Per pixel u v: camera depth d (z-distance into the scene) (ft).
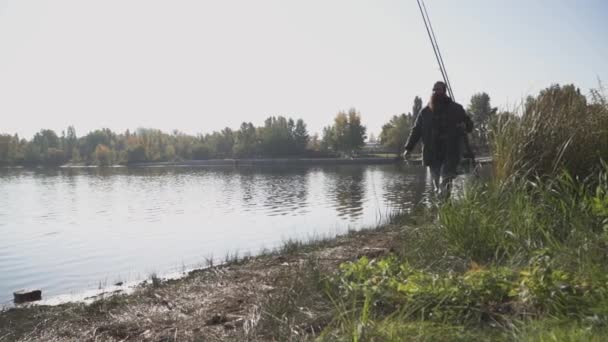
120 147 484.74
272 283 15.10
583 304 9.58
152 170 285.84
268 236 46.65
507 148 18.54
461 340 9.04
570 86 19.93
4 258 40.73
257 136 384.47
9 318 15.24
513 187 17.19
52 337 12.63
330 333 9.60
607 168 15.48
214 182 153.28
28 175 244.22
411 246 16.16
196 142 434.71
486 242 14.66
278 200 88.38
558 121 18.45
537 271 10.84
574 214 14.53
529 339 8.32
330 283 12.64
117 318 13.53
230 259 29.68
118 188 137.49
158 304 14.55
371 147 407.85
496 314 9.97
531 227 14.48
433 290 10.87
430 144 23.47
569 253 12.16
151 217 69.77
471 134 24.00
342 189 106.11
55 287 28.86
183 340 11.08
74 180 187.62
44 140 475.72
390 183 114.11
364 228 33.04
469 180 19.08
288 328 10.50
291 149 366.84
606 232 12.74
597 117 18.45
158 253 40.91
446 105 23.29
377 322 9.97
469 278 11.29
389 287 11.45
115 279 29.81
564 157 17.72
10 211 82.58
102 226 61.41
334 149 342.85
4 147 423.64
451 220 15.57
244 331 10.82
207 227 56.85
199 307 13.62
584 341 7.96
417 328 9.50
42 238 52.31
